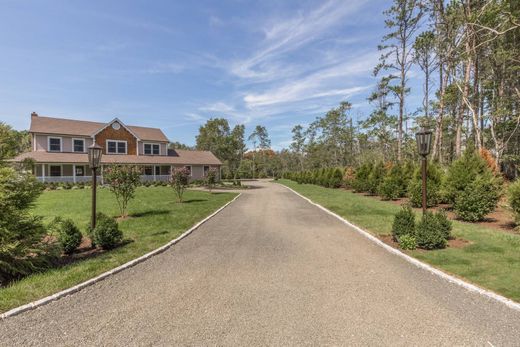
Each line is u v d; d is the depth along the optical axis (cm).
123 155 3309
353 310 352
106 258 566
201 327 317
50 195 1850
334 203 1437
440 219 634
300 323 322
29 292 405
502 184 912
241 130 6906
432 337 291
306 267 518
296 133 6281
